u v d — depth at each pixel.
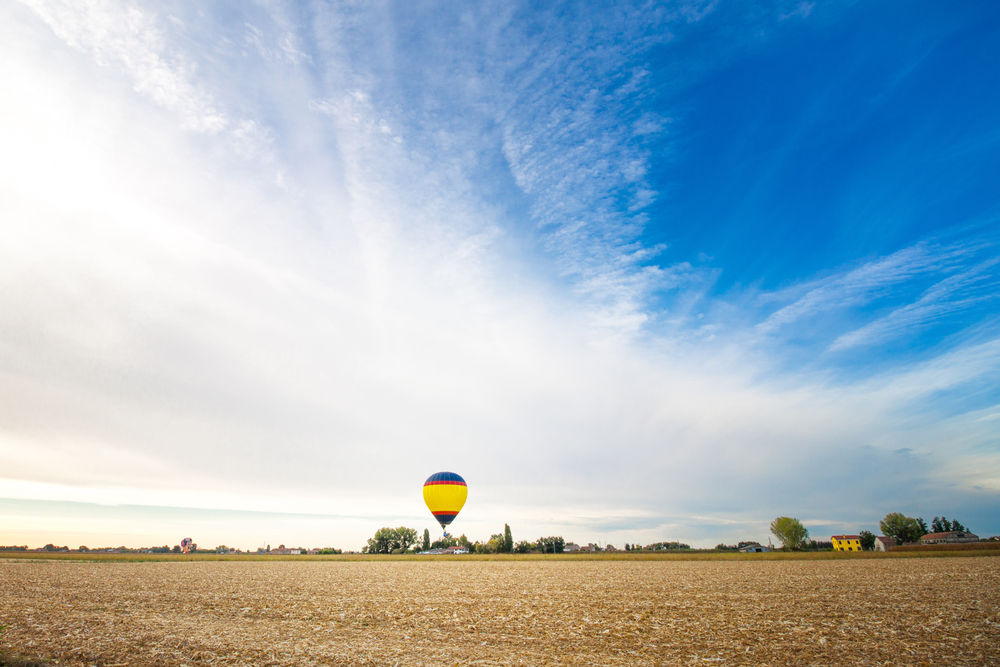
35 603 22.28
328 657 13.03
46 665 11.99
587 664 12.38
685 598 23.84
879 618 17.98
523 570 46.16
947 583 29.05
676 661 12.66
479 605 21.89
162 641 14.65
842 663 12.38
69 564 53.09
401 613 19.81
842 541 130.00
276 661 12.66
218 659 12.80
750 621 17.69
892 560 56.00
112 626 16.84
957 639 14.66
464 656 13.14
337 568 49.94
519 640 15.01
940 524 134.25
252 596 25.12
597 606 21.42
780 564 51.53
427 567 51.72
